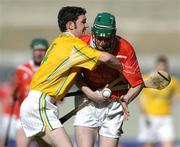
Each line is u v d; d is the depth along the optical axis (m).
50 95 18.28
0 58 55.78
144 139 36.59
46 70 18.30
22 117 18.56
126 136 39.31
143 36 85.62
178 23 88.06
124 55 18.66
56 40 18.67
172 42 84.75
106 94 18.33
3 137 36.50
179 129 39.56
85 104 18.84
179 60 53.69
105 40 18.23
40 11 90.69
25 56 56.16
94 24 18.27
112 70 18.69
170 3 90.31
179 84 36.19
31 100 18.36
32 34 85.81
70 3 90.62
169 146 36.22
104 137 18.98
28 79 28.30
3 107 37.81
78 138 18.80
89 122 18.81
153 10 89.56
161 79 19.19
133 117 39.56
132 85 18.72
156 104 36.22
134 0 89.81
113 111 18.98
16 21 88.69
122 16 88.12
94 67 18.11
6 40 85.12
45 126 18.19
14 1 90.50
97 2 89.06
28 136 18.53
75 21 18.70
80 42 18.25
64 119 18.98
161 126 36.38
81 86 18.66
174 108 39.56
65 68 18.14
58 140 18.08
